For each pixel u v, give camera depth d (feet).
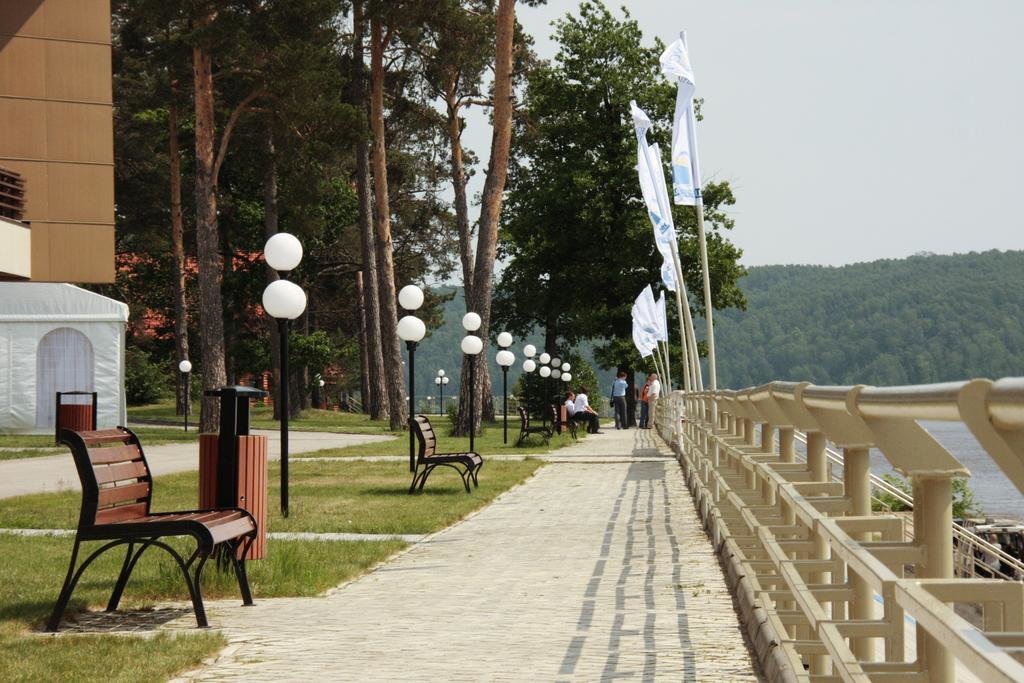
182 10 115.03
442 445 104.78
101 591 27.99
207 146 119.14
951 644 5.93
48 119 96.73
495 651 20.56
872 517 11.69
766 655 18.10
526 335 211.00
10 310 125.08
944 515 9.25
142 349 235.40
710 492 38.96
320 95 124.16
